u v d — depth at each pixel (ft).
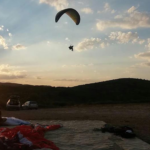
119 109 109.40
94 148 28.02
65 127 42.34
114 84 278.26
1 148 23.73
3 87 261.03
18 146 24.21
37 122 50.26
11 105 119.14
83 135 35.42
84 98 231.30
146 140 34.55
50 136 34.91
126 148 28.86
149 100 180.75
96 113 85.25
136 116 69.31
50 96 224.94
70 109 121.08
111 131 37.52
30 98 202.39
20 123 45.50
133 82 285.43
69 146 29.04
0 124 44.29
